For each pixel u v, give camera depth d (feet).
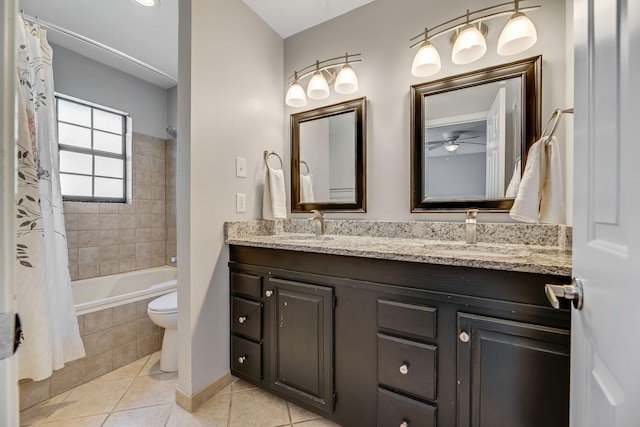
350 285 3.95
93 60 7.82
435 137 5.08
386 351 3.65
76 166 7.79
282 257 4.61
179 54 4.72
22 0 5.64
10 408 1.18
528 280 2.91
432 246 4.40
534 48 4.33
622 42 1.43
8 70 1.18
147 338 6.54
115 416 4.47
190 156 4.58
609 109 1.56
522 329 2.89
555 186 3.64
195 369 4.67
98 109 8.21
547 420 2.78
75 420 4.38
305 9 5.86
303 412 4.56
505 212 4.51
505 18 4.55
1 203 1.16
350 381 3.97
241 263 5.11
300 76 6.22
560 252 3.79
